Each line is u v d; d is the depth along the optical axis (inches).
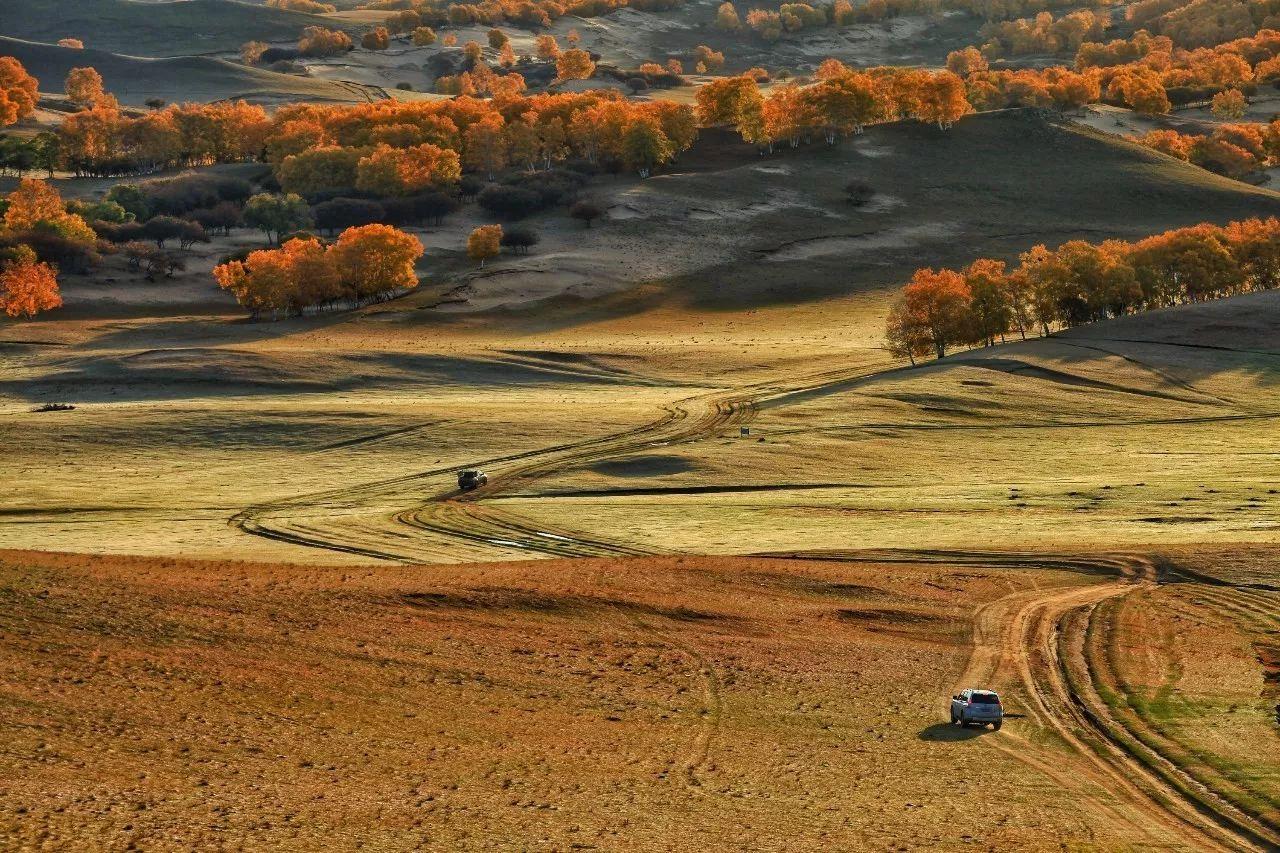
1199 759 3774.6
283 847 2972.4
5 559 5059.1
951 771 3693.4
